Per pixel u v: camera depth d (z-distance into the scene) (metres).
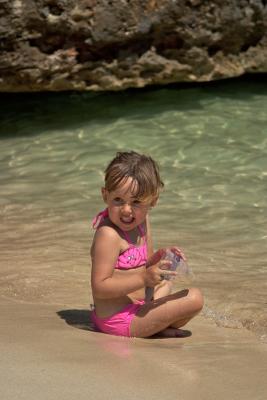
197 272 7.38
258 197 9.72
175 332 5.26
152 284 4.99
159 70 12.88
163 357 4.45
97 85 12.77
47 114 12.70
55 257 7.66
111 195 5.08
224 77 13.31
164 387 3.90
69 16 11.81
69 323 5.38
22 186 10.05
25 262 7.46
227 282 7.08
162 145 11.41
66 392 3.73
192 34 12.62
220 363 4.41
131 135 11.79
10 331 4.81
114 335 5.18
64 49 12.20
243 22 12.80
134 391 3.80
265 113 12.55
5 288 6.64
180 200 9.59
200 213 9.21
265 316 6.07
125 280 5.08
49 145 11.48
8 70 12.15
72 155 11.12
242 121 12.25
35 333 4.79
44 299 6.36
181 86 13.65
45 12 11.71
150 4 12.15
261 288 6.90
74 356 4.29
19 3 11.58
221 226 8.83
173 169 10.60
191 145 11.40
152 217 9.05
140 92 13.45
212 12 12.56
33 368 4.02
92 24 11.98
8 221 8.89
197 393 3.85
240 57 13.29
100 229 5.21
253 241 8.41
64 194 9.81
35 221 8.91
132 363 4.25
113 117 12.48
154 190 5.09
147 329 5.13
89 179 10.30
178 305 5.12
